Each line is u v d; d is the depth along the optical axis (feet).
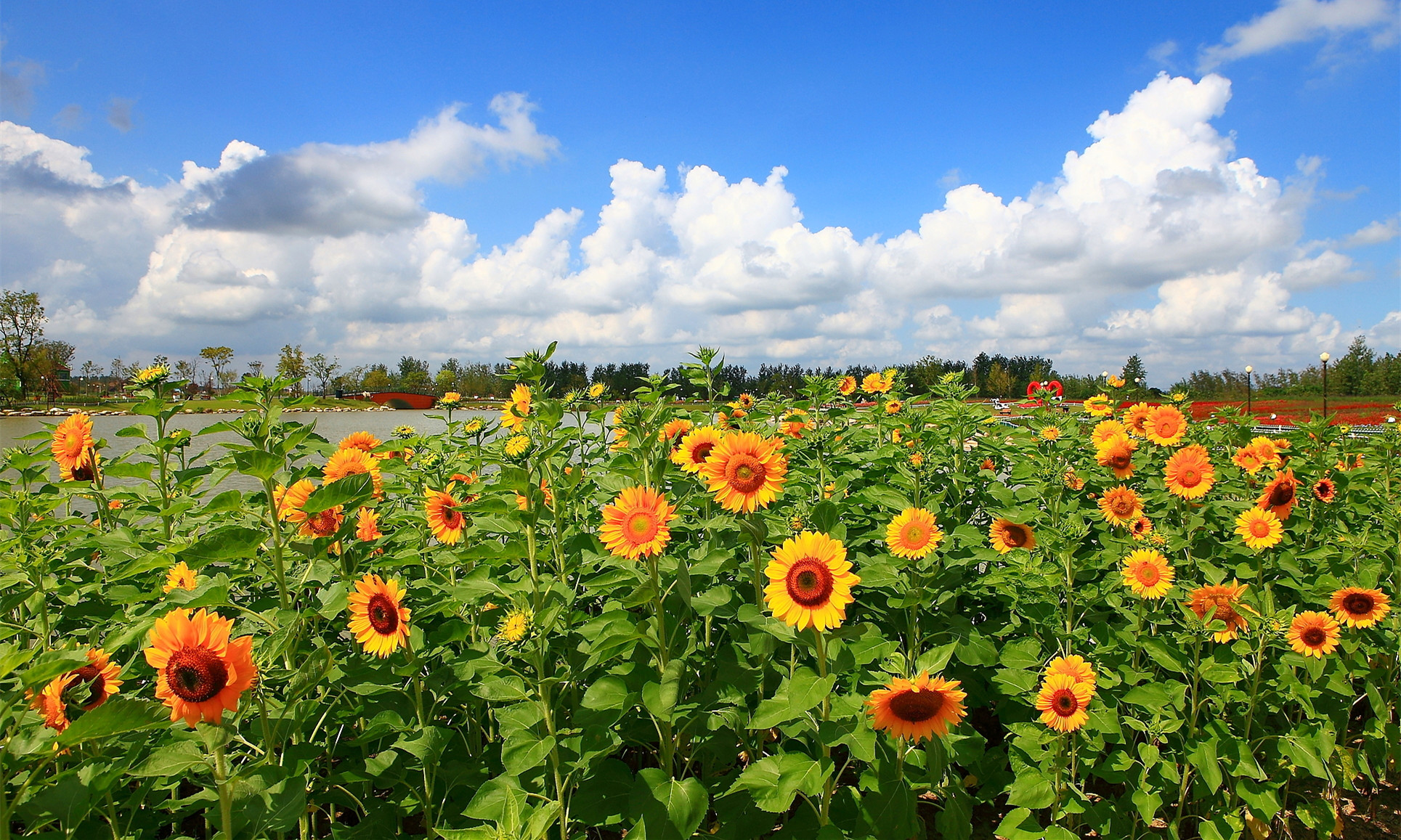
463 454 16.07
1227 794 10.48
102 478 12.28
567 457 11.41
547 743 7.73
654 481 10.30
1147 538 12.12
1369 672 11.75
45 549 9.62
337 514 9.41
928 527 10.10
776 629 8.27
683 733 9.25
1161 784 9.90
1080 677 9.21
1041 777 9.50
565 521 11.46
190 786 9.08
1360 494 16.51
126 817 7.82
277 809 6.64
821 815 8.45
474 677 8.48
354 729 9.45
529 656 8.02
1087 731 9.64
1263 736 11.02
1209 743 9.89
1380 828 11.80
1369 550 13.14
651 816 7.64
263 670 7.45
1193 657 11.24
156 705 5.95
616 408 12.58
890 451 14.93
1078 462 17.44
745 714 8.94
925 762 8.98
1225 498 16.26
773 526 11.05
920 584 10.50
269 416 9.08
